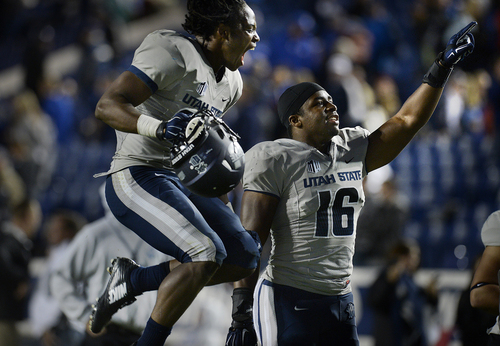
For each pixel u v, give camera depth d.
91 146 36.78
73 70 47.78
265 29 47.94
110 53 43.22
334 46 38.22
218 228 10.59
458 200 32.97
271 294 11.88
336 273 11.83
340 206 11.89
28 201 23.83
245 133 34.06
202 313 23.53
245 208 11.73
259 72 38.41
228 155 9.57
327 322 11.70
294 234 11.78
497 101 37.75
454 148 34.22
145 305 15.12
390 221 26.42
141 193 10.20
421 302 21.69
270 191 11.70
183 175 9.58
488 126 36.31
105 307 11.55
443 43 40.91
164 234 9.87
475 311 15.16
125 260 11.51
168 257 15.62
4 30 52.94
